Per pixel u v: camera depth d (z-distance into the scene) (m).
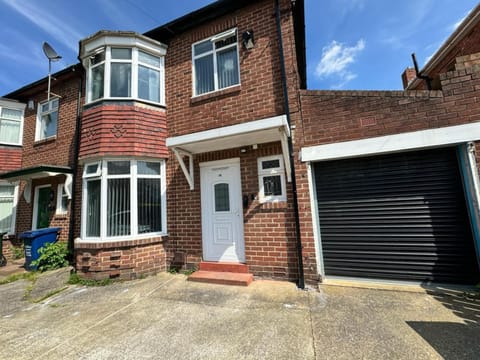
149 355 2.44
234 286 4.45
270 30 5.35
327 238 4.59
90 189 5.82
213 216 5.48
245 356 2.38
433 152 4.07
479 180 3.60
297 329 2.85
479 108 3.72
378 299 3.59
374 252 4.27
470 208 3.75
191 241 5.57
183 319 3.22
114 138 5.66
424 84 8.16
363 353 2.35
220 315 3.30
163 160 6.16
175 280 4.96
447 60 6.73
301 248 4.42
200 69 6.21
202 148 5.30
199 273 5.03
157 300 3.94
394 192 4.24
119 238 5.31
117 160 5.68
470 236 3.76
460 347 2.38
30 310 3.80
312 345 2.52
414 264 4.02
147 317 3.33
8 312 3.74
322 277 4.45
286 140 4.41
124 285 4.82
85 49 6.47
